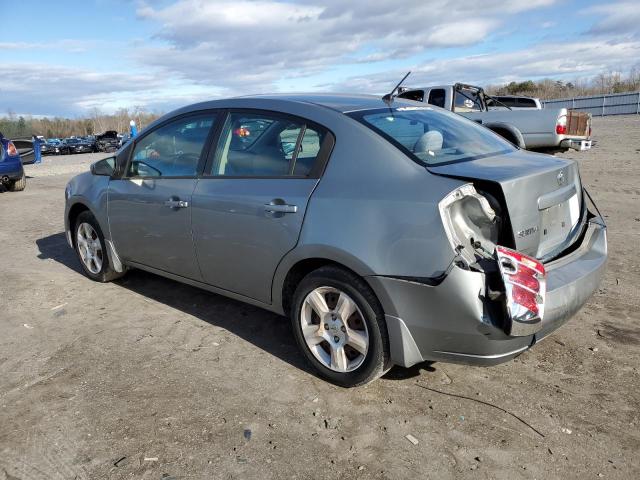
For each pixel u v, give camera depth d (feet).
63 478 8.50
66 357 12.41
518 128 37.32
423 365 11.75
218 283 13.00
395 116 11.68
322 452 9.02
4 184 39.68
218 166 12.71
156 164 14.37
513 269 8.70
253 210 11.50
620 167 38.99
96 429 9.70
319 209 10.44
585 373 11.20
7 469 8.73
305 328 11.21
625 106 115.85
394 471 8.55
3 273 18.76
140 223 14.57
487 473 8.46
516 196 9.30
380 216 9.64
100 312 15.05
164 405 10.39
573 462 8.65
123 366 11.94
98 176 16.49
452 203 9.13
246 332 13.57
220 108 13.14
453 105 38.50
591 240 11.24
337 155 10.66
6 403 10.57
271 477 8.46
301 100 12.05
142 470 8.64
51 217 29.25
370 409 10.18
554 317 9.48
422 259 9.17
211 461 8.83
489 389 10.75
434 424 9.69
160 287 16.90
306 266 11.21
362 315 10.14
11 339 13.44
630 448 8.94
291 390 10.88
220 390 10.91
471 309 8.88
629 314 13.85
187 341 13.12
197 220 12.78
